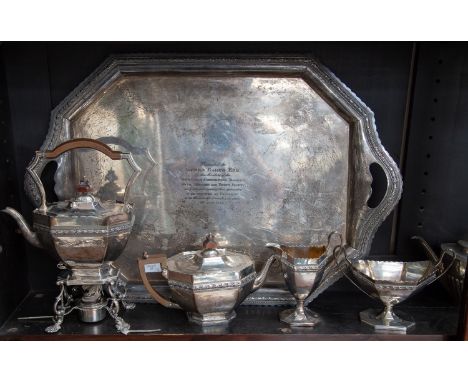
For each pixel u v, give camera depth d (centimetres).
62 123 101
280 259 98
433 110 106
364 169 103
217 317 99
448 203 111
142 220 107
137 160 104
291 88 102
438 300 111
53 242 92
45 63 103
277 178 106
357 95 106
